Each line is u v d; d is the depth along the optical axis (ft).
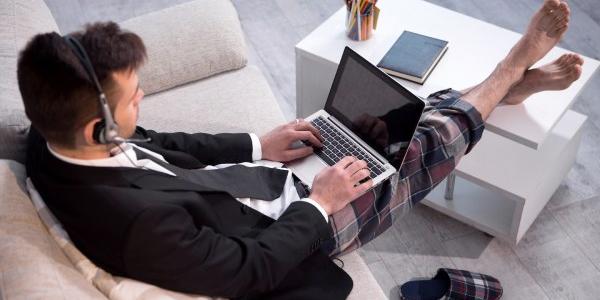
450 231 7.01
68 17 9.87
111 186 3.87
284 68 9.00
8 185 4.23
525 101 5.97
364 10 6.41
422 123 5.69
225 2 7.18
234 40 6.82
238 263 4.20
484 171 6.32
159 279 4.03
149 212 3.78
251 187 5.05
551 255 6.72
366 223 5.28
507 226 6.70
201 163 5.43
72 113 3.58
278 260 4.36
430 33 6.72
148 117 6.29
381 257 6.79
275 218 4.99
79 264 4.04
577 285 6.46
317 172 5.52
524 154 6.45
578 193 7.28
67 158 3.85
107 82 3.64
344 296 4.77
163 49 6.59
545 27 5.74
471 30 6.72
